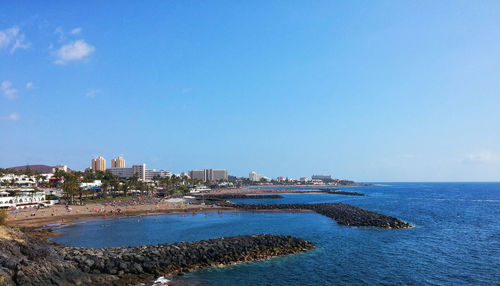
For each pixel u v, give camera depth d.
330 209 105.88
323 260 46.66
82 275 35.91
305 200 186.62
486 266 44.81
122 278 37.38
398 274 41.28
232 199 194.62
